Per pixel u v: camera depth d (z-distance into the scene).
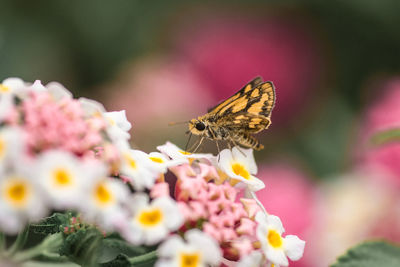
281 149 0.35
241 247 0.23
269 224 0.24
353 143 0.34
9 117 0.23
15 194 0.22
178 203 0.23
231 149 0.25
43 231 0.24
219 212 0.23
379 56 0.36
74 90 0.35
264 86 0.27
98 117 0.23
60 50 0.35
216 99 0.34
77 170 0.22
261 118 0.27
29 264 0.24
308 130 0.35
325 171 0.34
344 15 0.36
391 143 0.31
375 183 0.31
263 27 0.35
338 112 0.35
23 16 0.35
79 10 0.35
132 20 0.36
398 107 0.32
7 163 0.22
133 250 0.24
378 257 0.25
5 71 0.34
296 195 0.31
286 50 0.35
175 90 0.34
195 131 0.27
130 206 0.23
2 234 0.24
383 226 0.30
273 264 0.24
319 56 0.35
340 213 0.31
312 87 0.35
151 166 0.24
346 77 0.36
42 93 0.23
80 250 0.23
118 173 0.23
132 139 0.33
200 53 0.34
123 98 0.34
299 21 0.36
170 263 0.23
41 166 0.22
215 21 0.35
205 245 0.23
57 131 0.23
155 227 0.23
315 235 0.30
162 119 0.33
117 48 0.36
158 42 0.36
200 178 0.24
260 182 0.24
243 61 0.34
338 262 0.25
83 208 0.22
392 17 0.35
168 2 0.36
